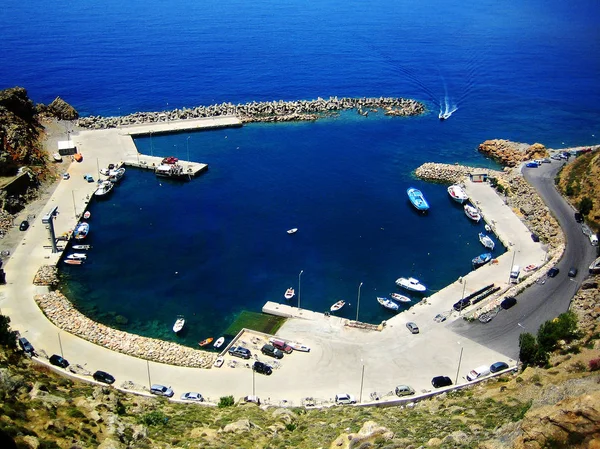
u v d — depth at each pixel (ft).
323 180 627.87
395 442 212.64
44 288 410.72
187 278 446.19
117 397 283.59
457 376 329.72
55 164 625.41
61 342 353.92
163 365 340.39
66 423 216.33
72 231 495.41
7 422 199.41
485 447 179.22
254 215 547.49
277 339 359.46
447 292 416.26
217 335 382.83
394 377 330.95
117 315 400.67
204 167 644.69
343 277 451.53
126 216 538.88
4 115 622.54
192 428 252.62
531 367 301.02
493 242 493.36
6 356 299.58
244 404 301.22
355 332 373.40
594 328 319.68
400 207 570.05
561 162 640.17
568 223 504.84
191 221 533.96
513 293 405.59
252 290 433.07
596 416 158.10
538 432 164.66
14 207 520.42
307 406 303.48
